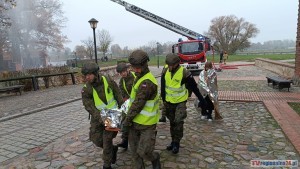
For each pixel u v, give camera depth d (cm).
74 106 912
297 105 758
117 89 410
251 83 1301
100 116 383
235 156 438
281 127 554
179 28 2211
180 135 450
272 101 814
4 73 1443
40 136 592
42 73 1593
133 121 347
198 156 443
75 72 1723
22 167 438
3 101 1082
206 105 600
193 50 1953
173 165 412
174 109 455
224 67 2478
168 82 453
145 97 330
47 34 4153
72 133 603
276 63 1789
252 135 532
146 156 348
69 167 427
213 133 552
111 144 401
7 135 610
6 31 3525
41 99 1080
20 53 3972
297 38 1162
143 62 330
